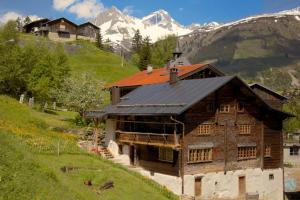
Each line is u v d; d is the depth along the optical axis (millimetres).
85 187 30281
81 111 65938
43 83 70062
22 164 25094
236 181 46000
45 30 148750
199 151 42875
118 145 49344
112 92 51531
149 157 45438
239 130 46750
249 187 47375
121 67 129375
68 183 27984
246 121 47500
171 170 42469
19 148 28031
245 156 47219
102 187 31703
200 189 42844
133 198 31953
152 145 43531
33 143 38125
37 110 67625
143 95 49438
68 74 80875
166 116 42750
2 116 46000
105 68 125062
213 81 44500
